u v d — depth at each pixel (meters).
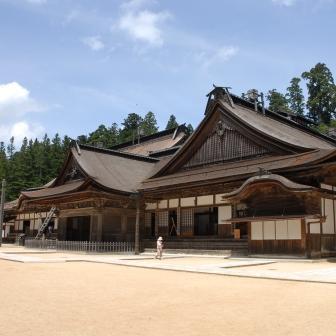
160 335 6.55
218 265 18.50
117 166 39.56
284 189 22.48
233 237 28.09
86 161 37.62
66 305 9.04
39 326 7.11
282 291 10.82
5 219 58.34
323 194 23.06
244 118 30.52
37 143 122.25
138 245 30.39
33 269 17.11
